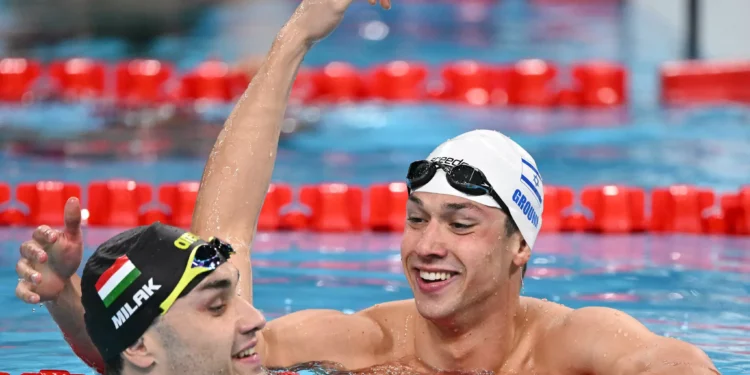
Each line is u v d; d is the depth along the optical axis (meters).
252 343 9.89
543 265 21.23
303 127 35.88
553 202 25.62
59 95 40.38
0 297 18.09
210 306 9.59
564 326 12.01
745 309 17.59
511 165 11.70
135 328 9.52
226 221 12.13
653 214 25.38
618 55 47.12
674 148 32.00
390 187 25.83
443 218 11.37
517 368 12.03
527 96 39.59
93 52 48.47
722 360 14.42
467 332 11.89
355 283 19.50
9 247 22.42
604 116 37.25
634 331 11.52
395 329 12.76
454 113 38.19
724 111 37.69
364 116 37.84
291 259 21.80
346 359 12.39
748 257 22.03
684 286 19.30
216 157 12.48
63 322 10.53
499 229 11.52
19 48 48.97
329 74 40.47
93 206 25.38
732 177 28.23
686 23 47.88
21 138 33.75
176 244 9.62
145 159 31.00
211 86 40.09
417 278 11.57
